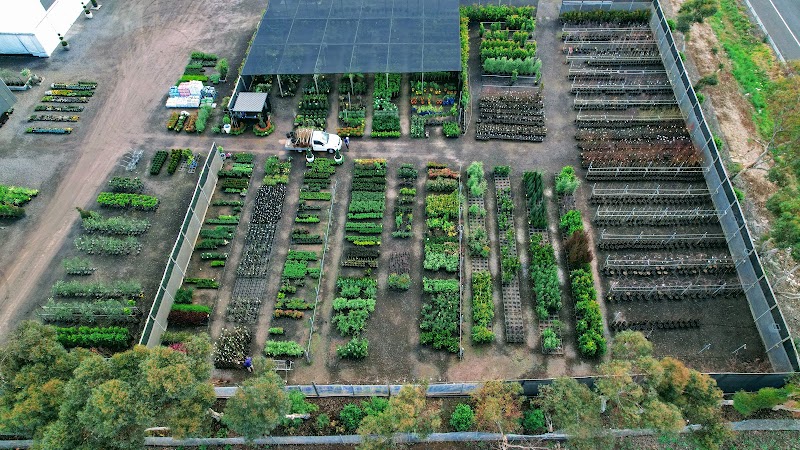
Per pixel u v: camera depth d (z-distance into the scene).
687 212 50.16
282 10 66.62
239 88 60.72
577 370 41.50
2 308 46.22
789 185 49.12
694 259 47.16
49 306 44.81
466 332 43.72
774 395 35.66
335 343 43.47
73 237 50.84
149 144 58.25
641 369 34.69
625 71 63.31
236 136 58.69
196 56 66.56
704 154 52.81
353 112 59.50
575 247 44.84
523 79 62.78
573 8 69.69
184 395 32.28
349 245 49.34
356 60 59.84
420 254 48.56
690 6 63.62
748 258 44.31
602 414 38.69
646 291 45.38
